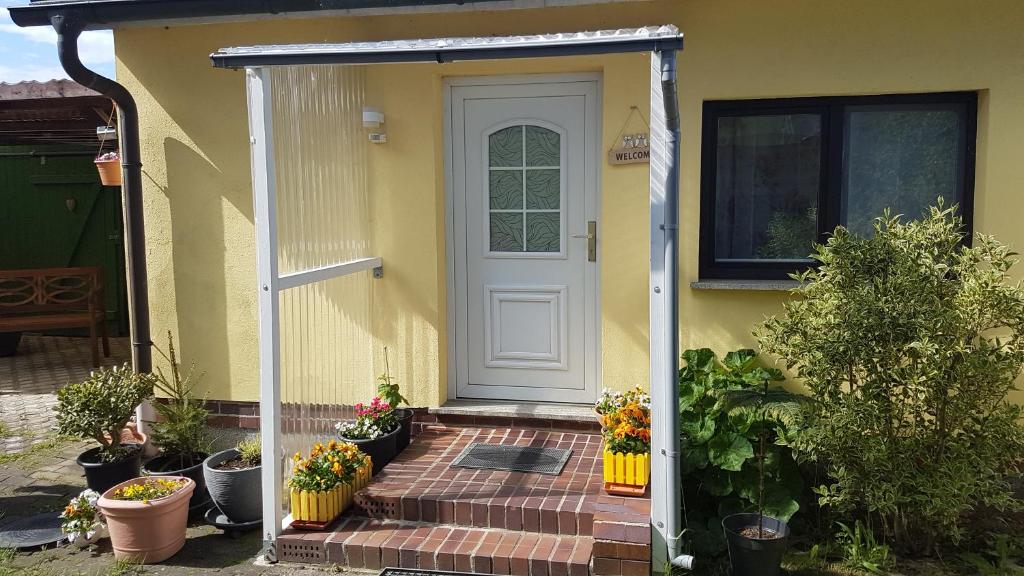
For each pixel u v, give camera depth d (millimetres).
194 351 5668
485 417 5324
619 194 5016
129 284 5566
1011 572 3881
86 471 4910
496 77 5336
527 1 4617
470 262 5512
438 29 5117
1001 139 4566
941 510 3904
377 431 4887
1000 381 3879
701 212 4988
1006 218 4605
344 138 5082
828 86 4711
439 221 5383
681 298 4965
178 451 5043
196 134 5504
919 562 4074
